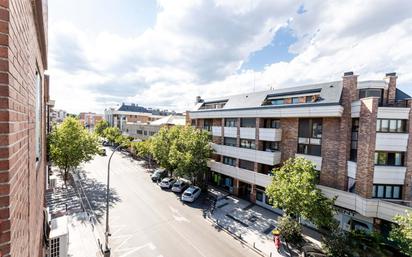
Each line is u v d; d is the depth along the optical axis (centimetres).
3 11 174
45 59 711
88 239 1455
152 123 5056
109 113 8612
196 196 2292
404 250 1081
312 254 1298
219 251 1405
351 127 1595
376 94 1667
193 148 2378
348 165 1573
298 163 1542
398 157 1447
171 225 1711
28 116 305
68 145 2422
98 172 3259
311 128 1842
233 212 2022
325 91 1794
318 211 1370
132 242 1453
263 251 1419
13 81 196
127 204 2073
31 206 351
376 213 1384
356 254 1251
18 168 224
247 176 2255
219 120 2739
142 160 4303
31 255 346
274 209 2059
